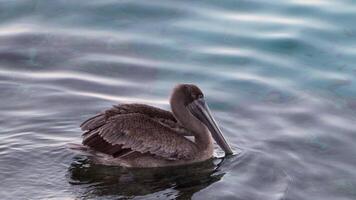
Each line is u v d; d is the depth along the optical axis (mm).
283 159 15102
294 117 16781
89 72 18625
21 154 14711
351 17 20547
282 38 19797
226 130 16188
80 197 13516
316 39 19781
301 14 20766
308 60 19078
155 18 20859
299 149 15500
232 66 18859
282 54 19312
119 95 17625
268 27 20266
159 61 19094
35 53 19391
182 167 15031
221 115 16797
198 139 15516
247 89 17922
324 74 18516
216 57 19203
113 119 14867
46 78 18266
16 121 16125
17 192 13477
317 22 20406
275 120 16641
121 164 14789
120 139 14758
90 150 14648
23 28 20438
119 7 21344
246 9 21125
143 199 13586
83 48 19656
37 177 14039
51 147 15039
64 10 21266
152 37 20047
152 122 15133
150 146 14930
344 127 16391
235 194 13781
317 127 16391
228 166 14891
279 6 21188
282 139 15875
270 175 14523
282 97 17594
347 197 13875
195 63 18969
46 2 21562
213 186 14125
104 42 19891
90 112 16719
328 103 17344
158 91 17859
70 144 14828
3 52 19375
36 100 17156
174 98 15719
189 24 20531
